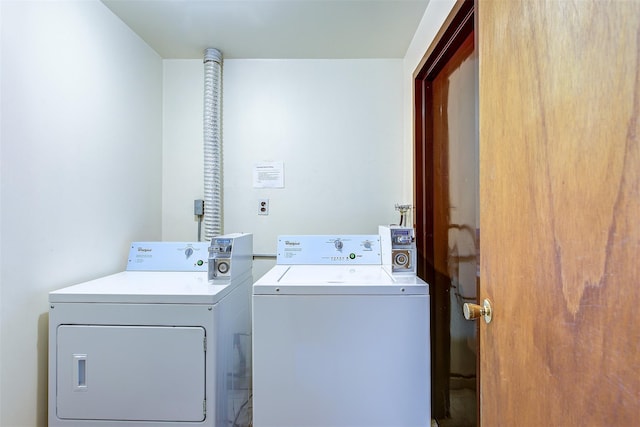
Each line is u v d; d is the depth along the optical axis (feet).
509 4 2.67
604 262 1.73
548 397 2.18
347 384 4.15
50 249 4.52
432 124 6.34
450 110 5.37
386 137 7.73
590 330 1.82
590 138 1.82
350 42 7.00
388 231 5.24
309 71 7.75
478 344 3.54
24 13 4.11
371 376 4.15
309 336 4.17
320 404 4.13
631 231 1.58
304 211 7.75
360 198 7.75
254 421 4.14
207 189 7.27
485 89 3.12
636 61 1.54
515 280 2.59
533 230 2.35
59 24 4.67
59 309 4.21
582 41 1.87
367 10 5.89
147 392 4.17
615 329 1.66
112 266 5.87
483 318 3.15
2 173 3.86
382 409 4.13
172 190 7.75
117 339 4.19
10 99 3.94
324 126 7.75
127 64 6.34
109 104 5.80
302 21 6.23
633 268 1.57
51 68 4.53
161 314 4.22
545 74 2.20
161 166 7.66
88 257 5.27
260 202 7.76
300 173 7.75
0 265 3.84
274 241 7.75
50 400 4.16
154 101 7.35
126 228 6.30
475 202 4.22
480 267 3.23
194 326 4.22
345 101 7.75
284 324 4.18
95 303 4.23
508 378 2.70
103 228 5.64
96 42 5.45
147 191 7.06
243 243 5.72
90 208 5.32
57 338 4.18
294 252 5.91
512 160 2.64
